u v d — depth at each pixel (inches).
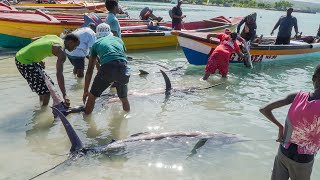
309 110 150.3
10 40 527.5
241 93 379.2
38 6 813.9
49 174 205.5
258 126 287.7
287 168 165.6
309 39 653.9
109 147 234.7
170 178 207.6
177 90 366.3
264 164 227.9
